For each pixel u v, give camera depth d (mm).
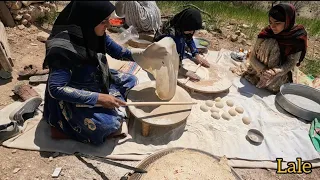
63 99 2248
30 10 4391
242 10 6543
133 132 2770
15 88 3041
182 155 2289
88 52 2270
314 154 2721
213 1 7703
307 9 7465
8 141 2529
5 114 2762
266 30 3389
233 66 3994
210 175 2123
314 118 3100
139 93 2896
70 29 2143
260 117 3117
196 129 2873
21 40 4062
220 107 3195
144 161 2318
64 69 2199
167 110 2717
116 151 2574
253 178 2496
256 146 2777
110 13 2119
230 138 2828
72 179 2307
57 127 2605
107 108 2551
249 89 3557
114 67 3602
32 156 2457
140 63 2840
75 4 2037
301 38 3186
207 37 4816
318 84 3686
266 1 8438
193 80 3393
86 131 2496
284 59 3377
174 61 2666
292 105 3143
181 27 3232
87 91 2324
